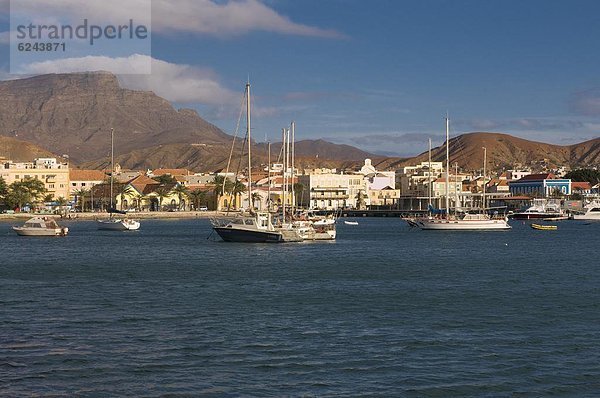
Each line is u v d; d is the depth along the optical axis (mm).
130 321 51156
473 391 35719
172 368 39000
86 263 94438
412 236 160875
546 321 51875
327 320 51812
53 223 160125
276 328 48844
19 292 65625
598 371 38812
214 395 34844
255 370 38750
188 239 145625
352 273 81938
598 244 133625
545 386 36469
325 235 136500
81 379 37031
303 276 78688
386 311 55719
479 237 157250
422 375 38031
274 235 126000
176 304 58688
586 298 62688
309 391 35500
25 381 36625
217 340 45125
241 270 84812
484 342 44969
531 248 123188
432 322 51250
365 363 40094
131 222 186250
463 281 74750
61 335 46406
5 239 148375
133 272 82875
